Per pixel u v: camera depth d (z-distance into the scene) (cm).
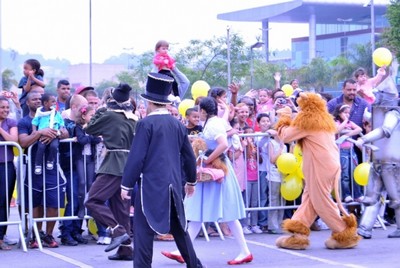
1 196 949
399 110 987
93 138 962
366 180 1045
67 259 875
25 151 970
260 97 1262
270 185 1052
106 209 836
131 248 866
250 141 1056
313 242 978
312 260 854
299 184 1041
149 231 684
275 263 839
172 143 696
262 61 4100
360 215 1102
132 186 684
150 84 702
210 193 834
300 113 903
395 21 4103
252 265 830
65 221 980
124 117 848
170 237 1013
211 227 1050
